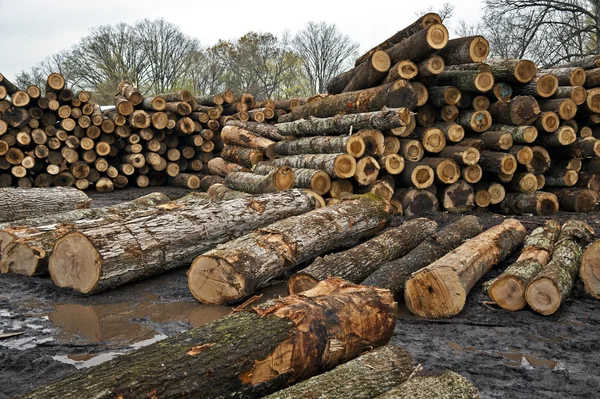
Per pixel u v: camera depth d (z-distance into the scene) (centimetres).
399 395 273
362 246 577
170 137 1515
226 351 293
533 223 811
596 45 2319
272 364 302
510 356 400
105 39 4231
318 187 813
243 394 290
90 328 457
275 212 684
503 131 886
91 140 1416
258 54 4519
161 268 588
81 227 552
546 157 905
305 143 947
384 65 893
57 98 1384
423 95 879
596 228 770
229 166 1216
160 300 534
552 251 584
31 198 852
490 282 520
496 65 905
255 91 4353
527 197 891
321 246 612
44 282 581
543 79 898
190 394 271
